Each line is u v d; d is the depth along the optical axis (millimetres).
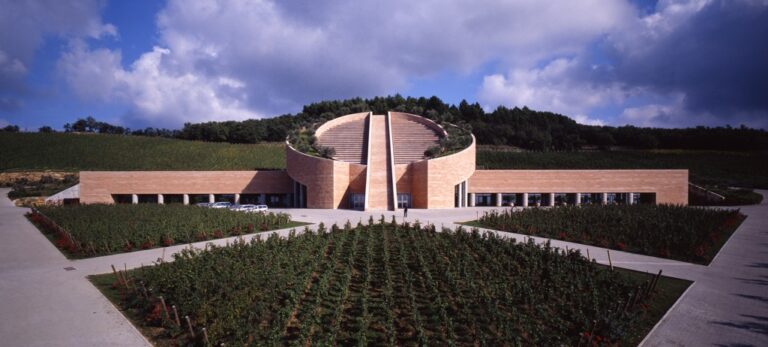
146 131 128750
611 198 51719
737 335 11609
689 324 12367
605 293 14352
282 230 28719
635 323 12070
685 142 91250
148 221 29000
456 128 59938
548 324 12305
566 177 51031
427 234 24828
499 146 87750
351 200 47000
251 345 10570
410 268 17969
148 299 13617
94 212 33844
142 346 11078
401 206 47125
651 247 22578
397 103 87375
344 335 11680
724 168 71938
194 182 52406
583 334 10797
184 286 14125
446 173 45719
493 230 28328
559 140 91500
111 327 12297
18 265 19672
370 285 15797
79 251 22312
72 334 11797
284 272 16359
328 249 21406
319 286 14695
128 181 51781
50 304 14227
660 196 50562
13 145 77562
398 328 12117
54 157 72250
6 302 14422
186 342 11250
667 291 15305
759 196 48375
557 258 18172
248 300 13195
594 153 79000
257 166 69625
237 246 20750
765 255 21172
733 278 17047
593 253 21688
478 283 15797
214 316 12469
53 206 41406
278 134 91188
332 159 46812
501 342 11023
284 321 11945
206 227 27250
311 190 46344
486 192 51250
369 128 57938
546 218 30250
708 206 45500
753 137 87938
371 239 23109
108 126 139125
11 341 11359
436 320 12102
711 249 22406
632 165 71500
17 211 42375
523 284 14875
